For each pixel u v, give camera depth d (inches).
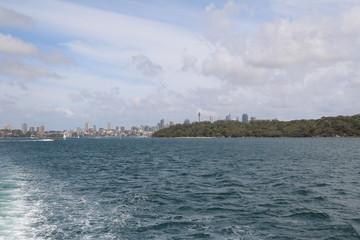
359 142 7057.1
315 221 703.7
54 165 2206.0
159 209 825.5
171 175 1567.4
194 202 910.4
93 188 1165.7
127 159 2758.4
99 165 2188.7
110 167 2032.5
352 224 678.5
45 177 1497.3
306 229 647.8
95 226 666.2
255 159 2539.4
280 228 655.8
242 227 663.8
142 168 1939.0
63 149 5019.7
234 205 868.0
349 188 1123.9
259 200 929.5
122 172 1726.1
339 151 3644.2
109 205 867.4
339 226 665.0
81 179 1432.1
